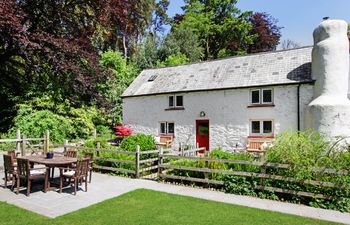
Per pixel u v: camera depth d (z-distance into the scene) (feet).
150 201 24.11
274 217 20.44
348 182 22.75
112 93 81.35
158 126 64.85
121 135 65.62
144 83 70.64
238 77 55.36
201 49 121.70
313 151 25.13
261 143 50.19
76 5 53.52
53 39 45.52
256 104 51.98
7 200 24.12
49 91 58.49
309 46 53.88
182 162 32.22
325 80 44.24
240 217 20.36
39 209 21.86
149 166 37.68
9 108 59.57
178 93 61.16
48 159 28.22
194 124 59.16
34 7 48.85
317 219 20.16
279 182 25.59
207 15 134.21
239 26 126.11
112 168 35.73
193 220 19.65
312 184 23.84
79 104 62.28
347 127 42.11
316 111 43.50
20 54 49.14
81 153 38.81
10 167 26.94
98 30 61.16
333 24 44.91
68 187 28.71
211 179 29.50
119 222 19.17
